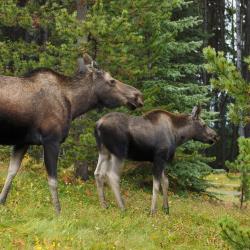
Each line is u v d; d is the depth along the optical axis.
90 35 20.47
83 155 21.58
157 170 18.92
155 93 24.22
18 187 17.67
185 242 14.38
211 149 67.56
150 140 18.91
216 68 11.34
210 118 30.06
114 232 13.60
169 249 13.34
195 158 27.34
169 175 27.94
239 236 10.27
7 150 25.56
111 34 20.23
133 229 14.45
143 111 23.89
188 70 28.66
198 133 20.70
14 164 14.65
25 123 13.98
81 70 15.52
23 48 23.00
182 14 40.09
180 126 20.28
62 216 13.80
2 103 13.62
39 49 23.19
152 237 13.93
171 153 19.73
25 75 14.41
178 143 20.31
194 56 38.44
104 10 22.25
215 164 65.94
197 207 22.73
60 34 20.81
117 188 17.91
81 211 15.38
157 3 23.75
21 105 13.85
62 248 11.22
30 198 16.17
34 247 10.88
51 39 25.48
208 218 19.39
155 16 23.56
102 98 15.84
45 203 16.11
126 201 20.67
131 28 22.67
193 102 27.95
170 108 25.06
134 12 22.55
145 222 15.65
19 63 22.47
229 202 29.78
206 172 28.39
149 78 28.22
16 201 15.16
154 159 19.06
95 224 14.08
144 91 24.08
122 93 16.02
